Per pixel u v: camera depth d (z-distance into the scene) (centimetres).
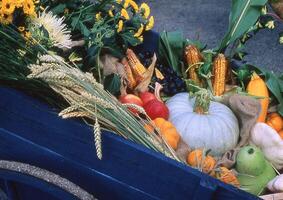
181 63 257
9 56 197
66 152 200
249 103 233
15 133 204
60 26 224
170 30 396
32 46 202
